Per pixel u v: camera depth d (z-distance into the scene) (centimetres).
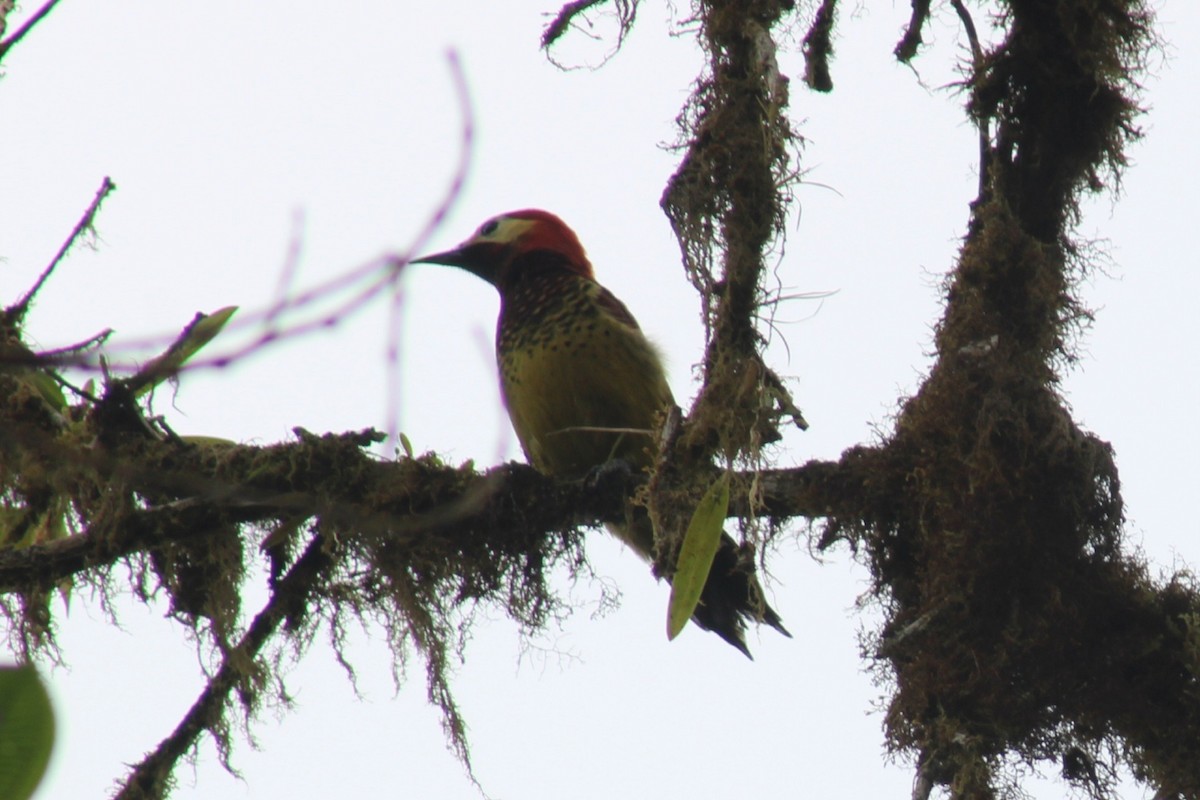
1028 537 995
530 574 1060
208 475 1017
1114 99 1062
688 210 950
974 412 1019
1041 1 1048
